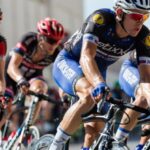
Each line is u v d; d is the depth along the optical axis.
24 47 12.57
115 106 8.60
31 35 12.68
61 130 9.23
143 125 10.15
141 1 8.91
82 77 9.47
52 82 25.66
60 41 12.80
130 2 8.95
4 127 13.11
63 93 11.32
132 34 9.25
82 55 8.99
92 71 8.71
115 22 9.41
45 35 12.29
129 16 9.06
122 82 11.18
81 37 9.84
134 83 10.72
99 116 8.89
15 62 12.41
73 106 9.18
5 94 12.92
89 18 9.55
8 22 24.48
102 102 8.34
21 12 25.69
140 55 9.55
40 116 15.69
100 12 9.41
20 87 11.62
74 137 19.97
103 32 9.43
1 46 10.34
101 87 8.31
